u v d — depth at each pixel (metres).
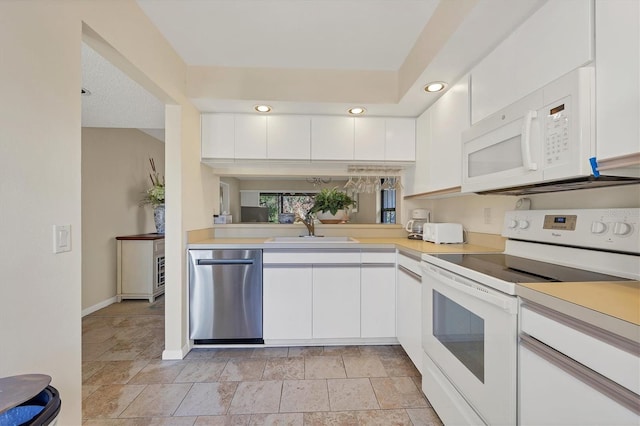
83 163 3.02
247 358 2.12
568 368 0.75
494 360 1.02
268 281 2.25
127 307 3.26
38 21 0.94
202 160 2.48
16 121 0.86
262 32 1.80
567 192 1.37
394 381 1.83
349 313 2.28
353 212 3.39
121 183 3.59
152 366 2.01
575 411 0.73
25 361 0.89
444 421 1.38
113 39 1.35
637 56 0.77
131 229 3.79
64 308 1.03
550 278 1.05
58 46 1.02
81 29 1.14
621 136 0.81
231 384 1.80
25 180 0.89
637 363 0.60
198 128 2.42
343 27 1.75
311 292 2.26
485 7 1.18
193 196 2.34
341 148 2.51
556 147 0.99
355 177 2.91
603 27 0.87
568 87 0.94
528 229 1.51
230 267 2.23
